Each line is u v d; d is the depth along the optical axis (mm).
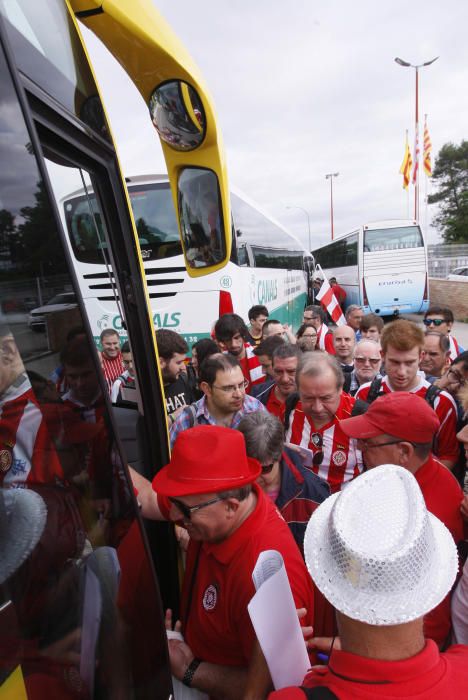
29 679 958
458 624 1859
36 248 1121
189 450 1702
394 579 986
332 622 2045
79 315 1284
